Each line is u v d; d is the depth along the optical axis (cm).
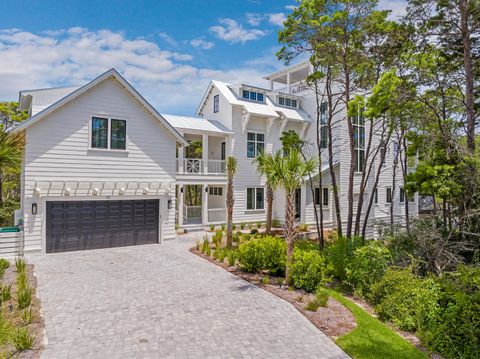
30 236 1331
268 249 1130
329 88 1608
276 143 2469
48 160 1364
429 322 754
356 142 2508
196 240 1666
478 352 668
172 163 1714
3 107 2614
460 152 1069
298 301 880
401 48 1324
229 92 2386
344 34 1402
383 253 1055
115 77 1500
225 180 2231
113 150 1523
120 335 660
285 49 1529
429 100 1342
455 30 1173
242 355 595
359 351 625
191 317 758
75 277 1056
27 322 704
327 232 2242
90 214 1473
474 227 1088
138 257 1350
